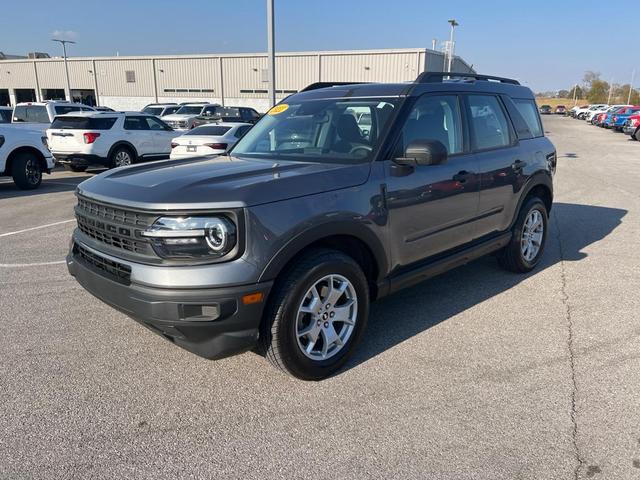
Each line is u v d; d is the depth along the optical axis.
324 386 3.23
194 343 2.89
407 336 3.93
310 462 2.55
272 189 2.92
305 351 3.17
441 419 2.88
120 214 2.97
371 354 3.64
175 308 2.72
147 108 29.88
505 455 2.59
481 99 4.61
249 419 2.90
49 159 11.49
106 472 2.48
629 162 16.23
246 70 45.66
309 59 43.38
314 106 4.18
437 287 5.00
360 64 42.00
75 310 4.40
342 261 3.21
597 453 2.60
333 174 3.25
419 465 2.52
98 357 3.60
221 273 2.73
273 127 4.27
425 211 3.80
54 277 5.25
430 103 4.00
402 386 3.23
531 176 5.05
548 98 145.50
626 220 7.98
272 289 2.98
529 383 3.26
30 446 2.66
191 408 3.01
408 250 3.75
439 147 3.41
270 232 2.83
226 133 12.05
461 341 3.84
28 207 9.09
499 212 4.71
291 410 2.98
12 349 3.70
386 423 2.86
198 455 2.61
